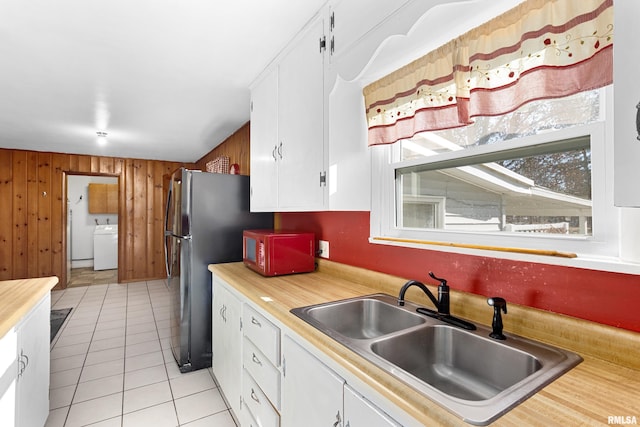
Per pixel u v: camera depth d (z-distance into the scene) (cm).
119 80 218
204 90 237
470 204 125
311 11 147
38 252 473
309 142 161
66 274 495
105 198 707
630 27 55
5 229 455
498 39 98
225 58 190
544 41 87
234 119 311
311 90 158
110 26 155
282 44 176
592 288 92
